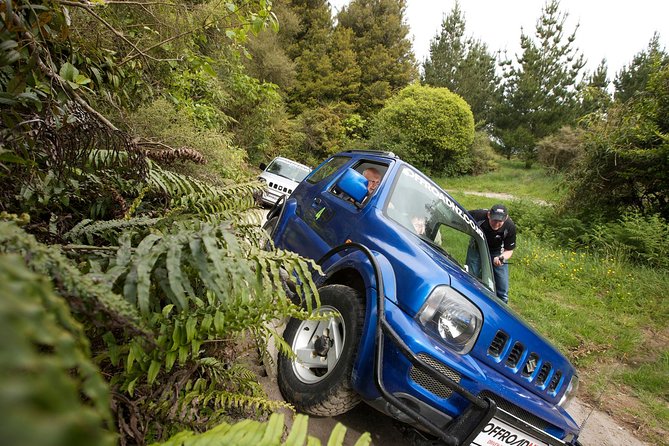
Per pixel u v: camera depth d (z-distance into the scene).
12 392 0.27
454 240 3.61
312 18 30.00
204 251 1.44
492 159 28.81
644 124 9.62
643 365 4.97
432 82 39.06
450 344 2.25
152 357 1.46
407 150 24.12
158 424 1.59
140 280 1.24
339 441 1.19
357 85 28.28
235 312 1.59
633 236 8.58
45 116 1.76
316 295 1.73
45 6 1.78
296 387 2.51
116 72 2.79
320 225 3.73
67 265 0.99
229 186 2.77
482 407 2.04
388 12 32.19
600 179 10.31
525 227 11.31
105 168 2.19
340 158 4.59
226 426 1.17
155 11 3.68
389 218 3.16
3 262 0.50
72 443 0.27
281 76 20.77
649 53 30.42
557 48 30.92
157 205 2.71
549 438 2.32
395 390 2.13
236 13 3.25
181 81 5.09
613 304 6.74
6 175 1.71
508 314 2.52
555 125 30.17
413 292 2.34
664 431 3.83
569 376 2.71
